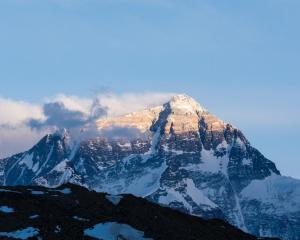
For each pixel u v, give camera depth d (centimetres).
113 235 12775
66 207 13762
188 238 13438
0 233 12156
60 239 12269
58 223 12900
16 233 12275
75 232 12619
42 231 12419
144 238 12912
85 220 13312
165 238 13075
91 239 12419
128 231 13025
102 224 13175
